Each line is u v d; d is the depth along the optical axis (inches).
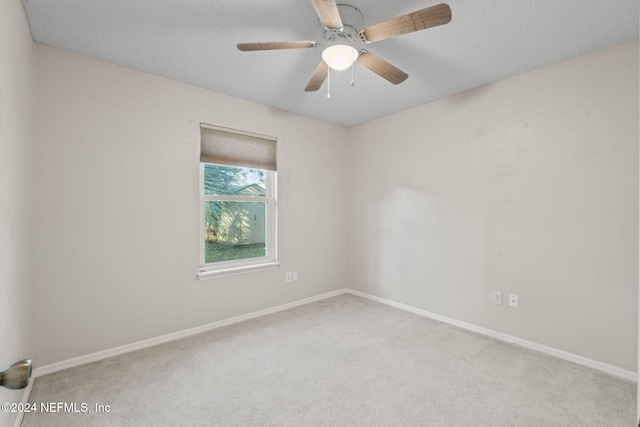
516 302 101.3
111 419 64.7
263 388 76.0
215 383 78.1
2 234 51.9
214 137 115.0
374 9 68.7
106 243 91.8
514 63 92.7
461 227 115.6
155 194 101.0
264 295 130.0
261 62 92.5
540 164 95.7
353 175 159.3
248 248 130.0
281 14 70.0
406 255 135.0
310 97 120.3
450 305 119.3
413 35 77.8
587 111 87.0
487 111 107.9
